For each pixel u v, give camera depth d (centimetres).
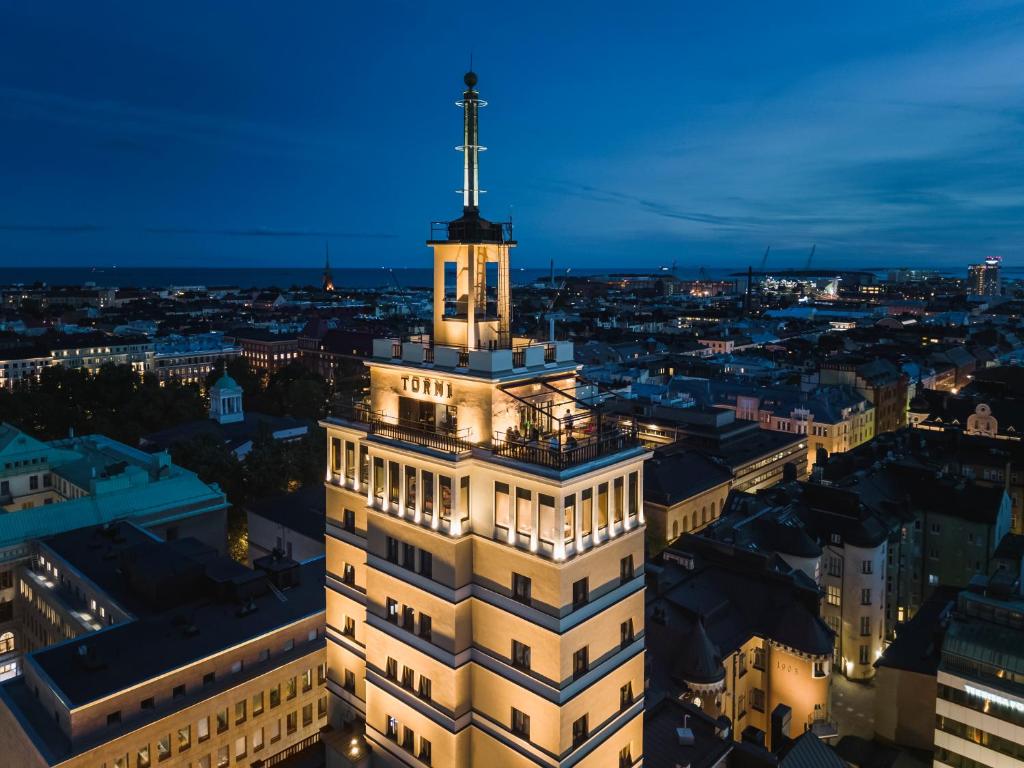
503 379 4725
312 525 11106
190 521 11456
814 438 18775
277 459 14288
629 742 5006
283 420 19325
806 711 8012
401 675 5306
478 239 5147
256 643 7550
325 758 6181
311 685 8006
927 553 11606
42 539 10000
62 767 6166
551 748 4475
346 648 6122
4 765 7056
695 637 7356
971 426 16775
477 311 5384
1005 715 6694
